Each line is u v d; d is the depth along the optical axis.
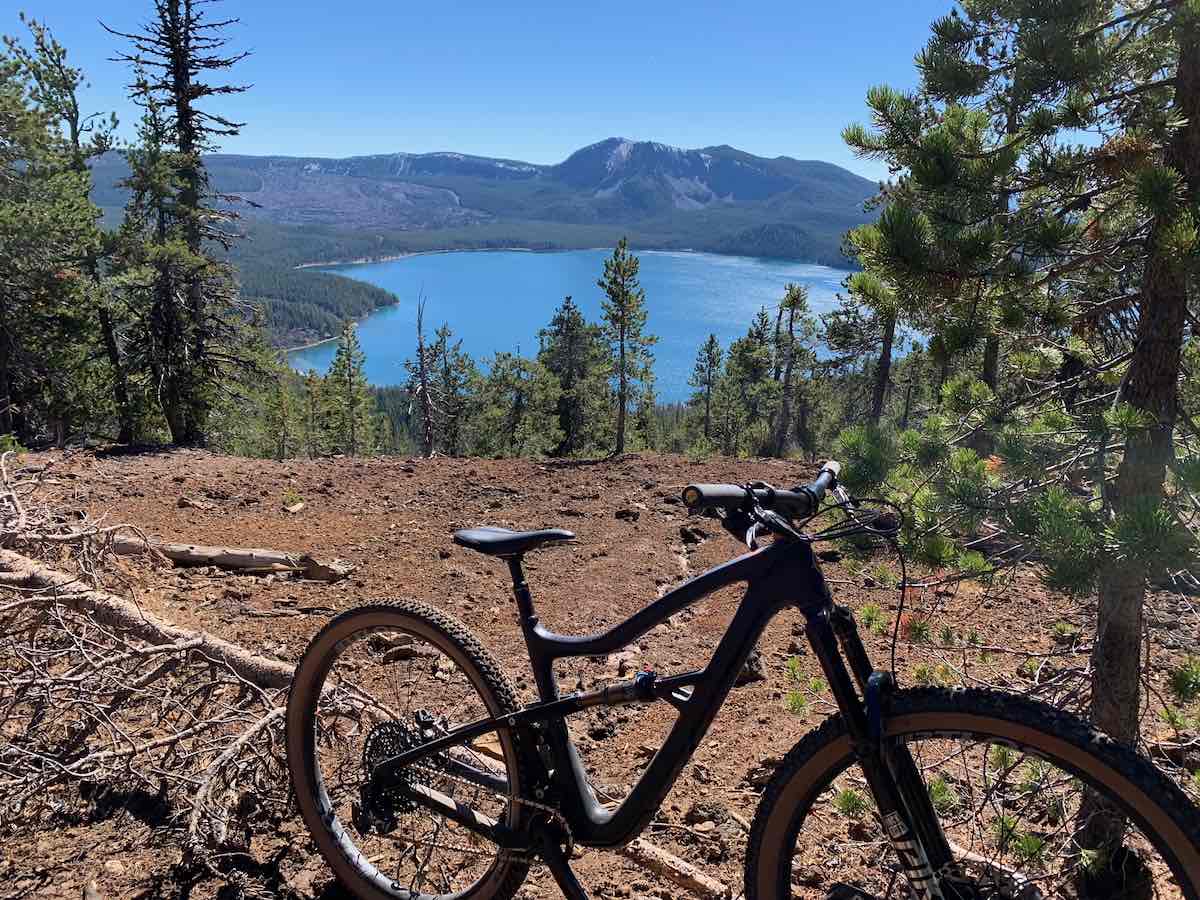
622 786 3.36
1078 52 2.58
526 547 2.43
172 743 3.01
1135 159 2.65
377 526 7.03
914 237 2.86
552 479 8.73
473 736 2.46
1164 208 2.49
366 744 2.76
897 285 3.07
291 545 6.39
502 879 2.47
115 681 3.28
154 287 22.52
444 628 2.51
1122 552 2.23
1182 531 2.21
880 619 3.53
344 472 9.06
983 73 2.88
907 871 1.87
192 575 5.65
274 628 4.79
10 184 20.11
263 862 2.81
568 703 2.28
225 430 26.78
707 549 6.46
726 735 3.85
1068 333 3.38
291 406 53.16
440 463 9.68
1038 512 2.53
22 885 2.59
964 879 1.91
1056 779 2.86
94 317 23.48
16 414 22.83
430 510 7.55
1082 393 3.22
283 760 3.09
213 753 3.13
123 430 25.08
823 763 1.94
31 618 3.75
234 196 24.72
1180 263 2.48
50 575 4.02
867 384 28.44
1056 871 2.65
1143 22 2.73
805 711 3.82
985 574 2.77
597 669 4.50
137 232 22.66
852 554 3.04
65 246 20.61
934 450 3.07
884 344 23.47
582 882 2.78
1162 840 1.56
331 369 61.41
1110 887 2.61
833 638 1.95
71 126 25.55
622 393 41.56
